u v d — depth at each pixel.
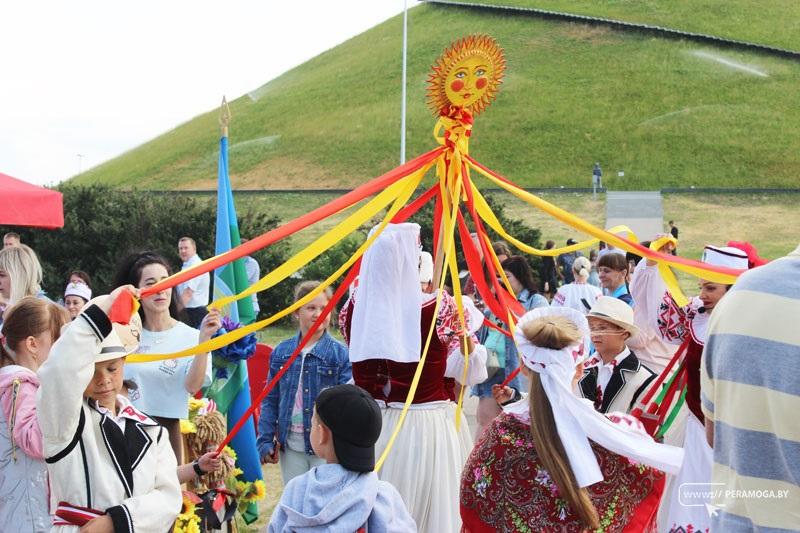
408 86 62.28
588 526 3.21
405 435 4.41
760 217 40.31
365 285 4.47
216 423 5.16
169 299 5.06
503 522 3.30
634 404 5.04
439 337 4.50
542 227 37.03
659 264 5.20
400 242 4.41
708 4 68.44
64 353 3.22
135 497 3.38
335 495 3.18
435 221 5.01
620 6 68.19
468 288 8.79
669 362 5.46
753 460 2.60
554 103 57.72
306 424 5.43
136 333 3.63
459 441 4.71
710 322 2.82
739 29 64.62
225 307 6.02
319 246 4.23
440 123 4.75
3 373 3.99
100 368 3.40
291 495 3.26
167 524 3.50
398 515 3.33
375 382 4.52
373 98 61.72
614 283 7.49
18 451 3.91
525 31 67.75
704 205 42.34
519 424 3.36
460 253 17.73
